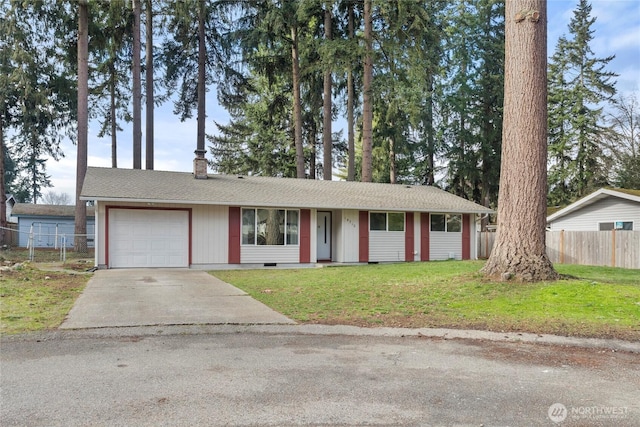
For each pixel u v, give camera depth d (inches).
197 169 730.2
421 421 133.3
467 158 1279.5
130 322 267.1
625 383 171.3
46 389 156.6
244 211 668.1
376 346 224.5
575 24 1454.2
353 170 1042.1
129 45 1074.1
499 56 1230.3
